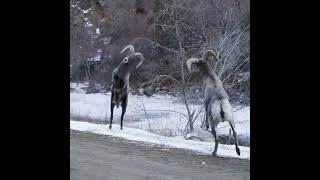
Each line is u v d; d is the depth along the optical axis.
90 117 27.70
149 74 30.00
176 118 26.42
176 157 13.20
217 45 23.31
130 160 12.55
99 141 15.18
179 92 27.88
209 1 24.38
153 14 29.81
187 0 24.78
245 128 23.98
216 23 24.30
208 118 13.94
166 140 15.91
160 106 28.86
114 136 16.20
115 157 12.84
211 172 11.51
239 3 24.05
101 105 33.31
